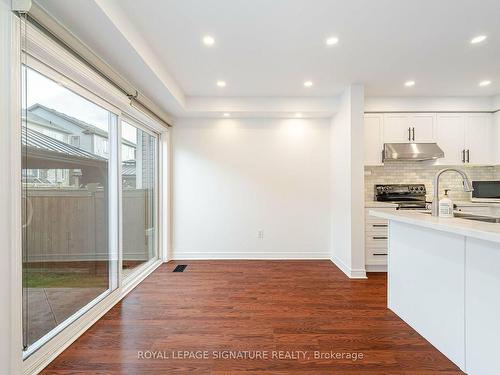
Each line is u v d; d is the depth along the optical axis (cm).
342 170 367
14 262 140
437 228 158
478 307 151
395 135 388
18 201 142
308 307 249
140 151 354
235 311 241
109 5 177
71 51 185
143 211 367
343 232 363
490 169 420
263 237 423
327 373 161
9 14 136
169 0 186
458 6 193
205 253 422
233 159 423
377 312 239
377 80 328
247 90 362
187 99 383
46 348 172
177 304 256
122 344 190
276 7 194
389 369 164
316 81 331
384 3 190
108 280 263
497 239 120
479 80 332
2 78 134
